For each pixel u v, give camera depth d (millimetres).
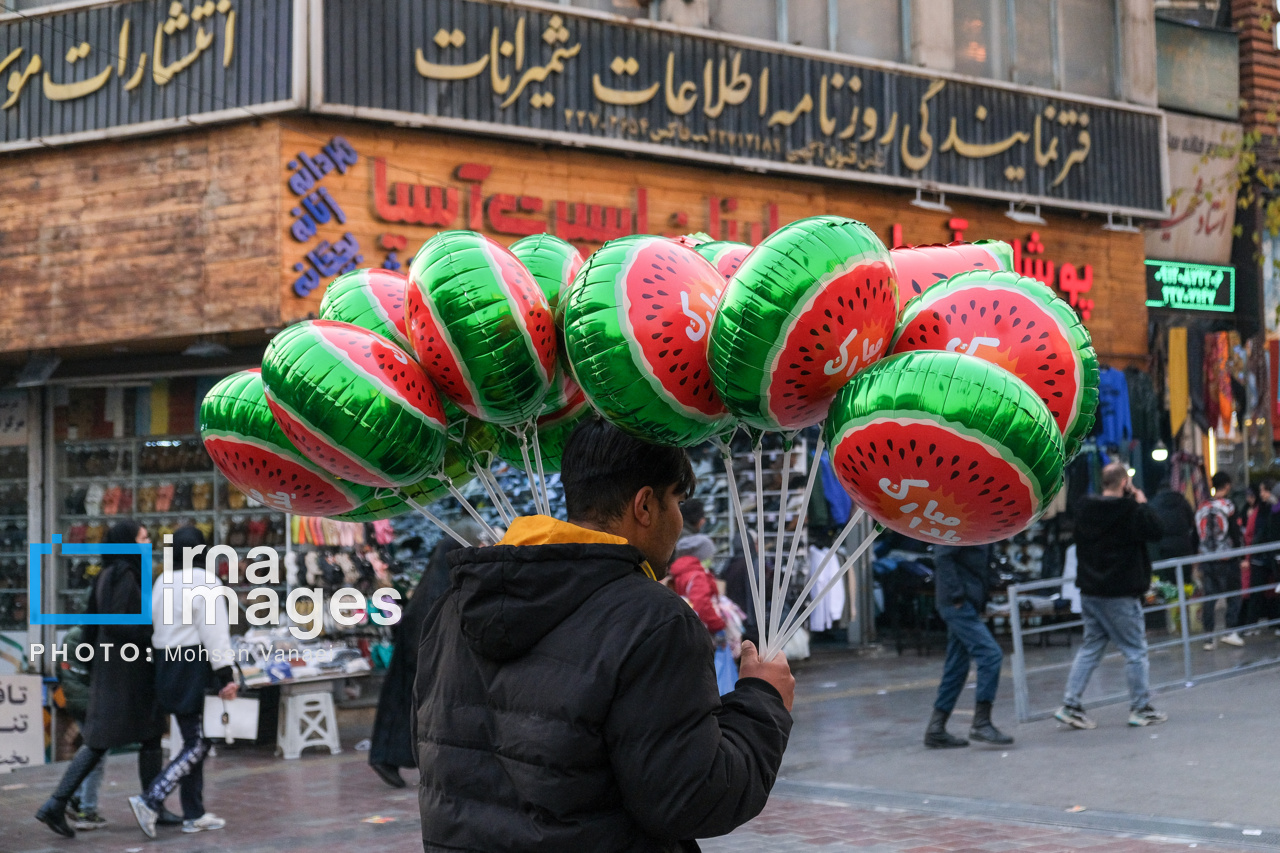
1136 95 15500
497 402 2590
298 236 10086
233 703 9109
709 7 12578
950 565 7977
